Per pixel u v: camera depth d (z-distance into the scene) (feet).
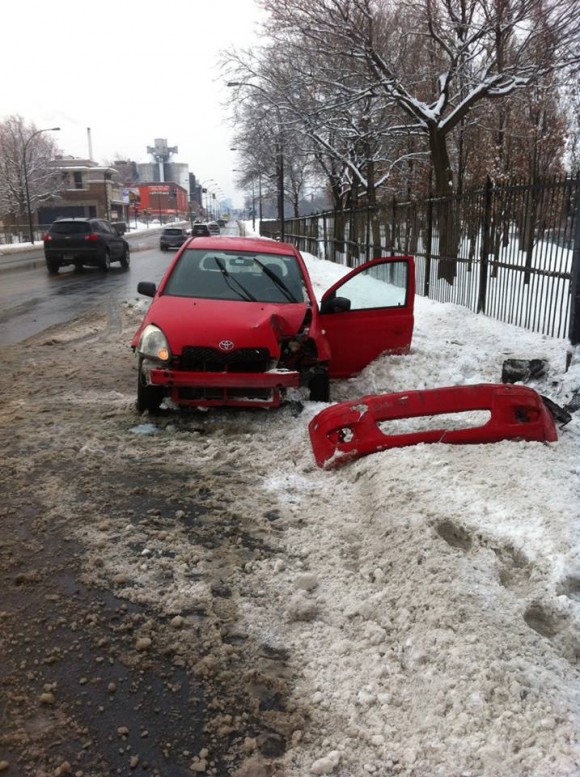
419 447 14.43
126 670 8.71
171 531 12.40
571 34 54.75
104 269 80.79
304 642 9.25
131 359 28.25
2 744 7.48
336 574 10.85
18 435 17.62
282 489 14.33
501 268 34.45
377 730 7.64
